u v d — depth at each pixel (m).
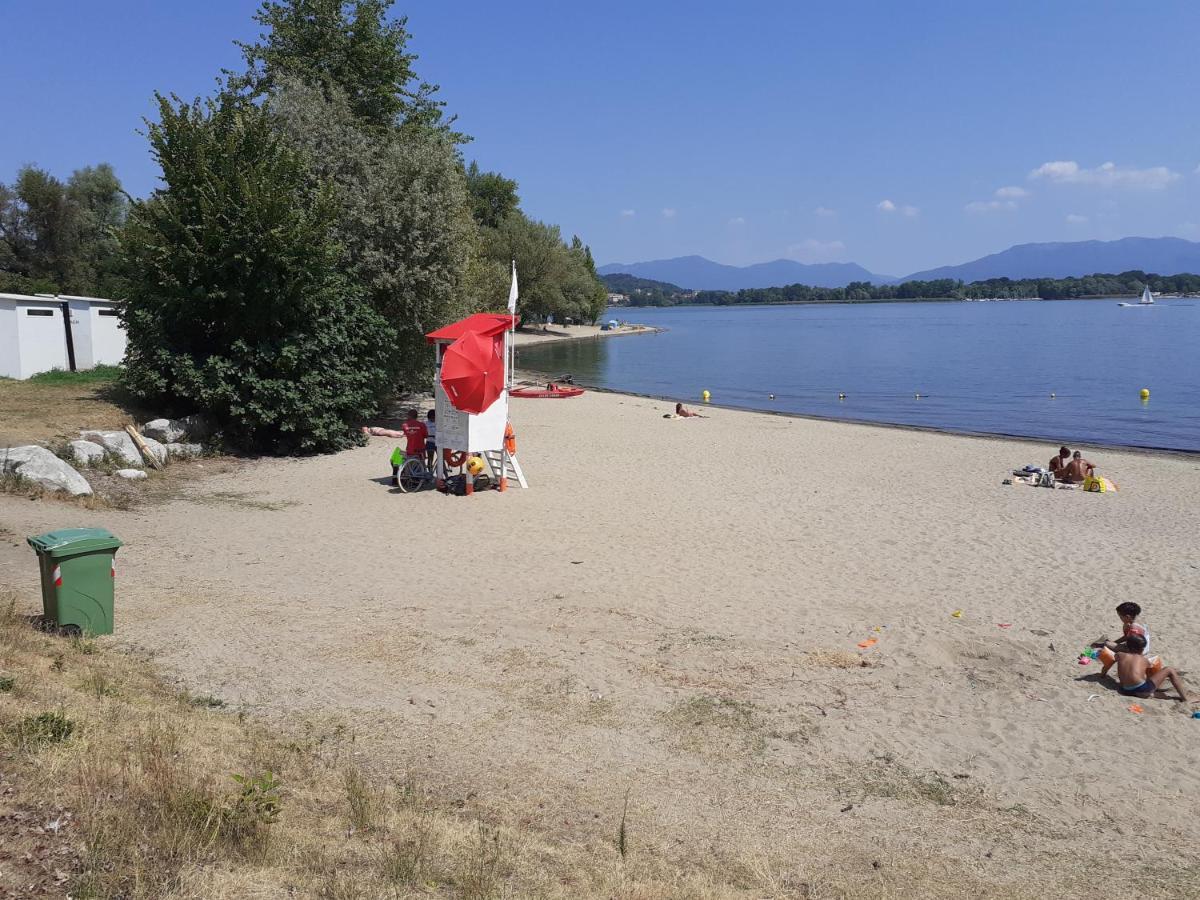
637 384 55.00
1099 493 21.19
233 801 5.57
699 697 9.05
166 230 22.09
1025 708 9.09
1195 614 12.10
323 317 23.50
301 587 12.23
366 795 6.24
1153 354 73.25
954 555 15.10
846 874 6.03
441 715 8.34
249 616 10.79
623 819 6.27
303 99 27.94
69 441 18.50
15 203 54.50
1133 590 13.20
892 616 11.82
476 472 19.12
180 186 22.30
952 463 25.50
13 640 8.17
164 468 20.20
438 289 28.33
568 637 10.61
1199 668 10.24
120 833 4.84
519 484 20.66
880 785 7.46
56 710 6.52
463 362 18.84
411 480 20.02
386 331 25.70
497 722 8.27
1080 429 35.47
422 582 12.76
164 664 9.02
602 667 9.72
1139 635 9.67
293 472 21.39
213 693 8.44
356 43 34.41
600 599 12.18
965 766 7.86
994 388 51.25
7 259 53.44
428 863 5.34
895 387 52.53
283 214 22.09
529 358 77.31
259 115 23.22
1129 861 6.41
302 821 5.70
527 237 91.25
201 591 11.69
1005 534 16.70
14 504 14.89
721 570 13.89
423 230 27.92
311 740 7.53
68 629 9.34
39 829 4.74
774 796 7.18
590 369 66.00
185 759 6.25
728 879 5.80
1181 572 14.15
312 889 4.76
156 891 4.39
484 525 16.58
